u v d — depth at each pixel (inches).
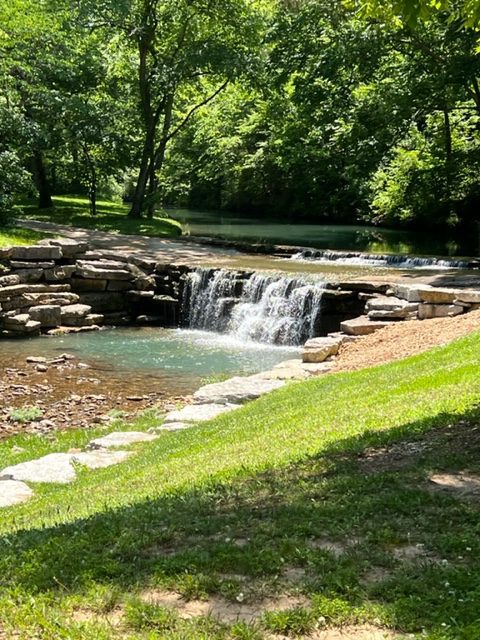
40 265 833.5
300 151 1587.1
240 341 779.4
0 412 528.1
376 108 1194.6
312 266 909.8
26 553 191.5
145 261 912.9
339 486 228.2
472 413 297.9
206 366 658.2
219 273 843.4
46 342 755.4
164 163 2178.9
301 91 1253.1
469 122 1439.5
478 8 306.5
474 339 481.1
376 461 257.4
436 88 1135.6
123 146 1378.0
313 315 749.3
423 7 290.2
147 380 609.9
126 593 161.6
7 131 1180.5
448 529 189.5
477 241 1321.4
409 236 1414.9
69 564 180.1
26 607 155.8
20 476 363.6
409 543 183.0
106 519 220.5
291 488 233.0
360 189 1647.4
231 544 185.0
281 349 739.4
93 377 619.5
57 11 1282.0
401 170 1466.5
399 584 157.9
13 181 1031.0
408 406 338.3
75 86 1385.3
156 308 887.7
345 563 169.8
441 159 1423.5
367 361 539.8
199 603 157.8
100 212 1534.2
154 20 1334.9
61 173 1818.4
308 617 146.4
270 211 2023.9
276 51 1241.4
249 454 309.3
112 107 1359.5
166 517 215.6
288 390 472.1
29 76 1267.2
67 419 511.2
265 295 797.2
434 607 147.7
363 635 142.3
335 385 451.2
